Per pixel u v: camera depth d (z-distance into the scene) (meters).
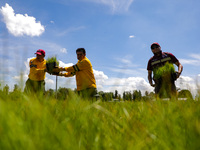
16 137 0.83
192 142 1.06
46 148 0.85
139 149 0.99
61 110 1.59
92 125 1.29
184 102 2.34
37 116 1.13
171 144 1.08
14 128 0.89
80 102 1.86
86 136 1.15
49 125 1.11
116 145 1.04
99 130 1.23
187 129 1.25
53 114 1.39
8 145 0.79
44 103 1.59
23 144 0.80
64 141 0.93
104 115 1.82
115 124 1.41
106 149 0.99
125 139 1.10
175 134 1.19
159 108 1.83
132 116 1.75
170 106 1.87
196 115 1.55
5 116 0.96
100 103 2.45
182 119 1.53
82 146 0.99
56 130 1.06
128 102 2.71
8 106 1.27
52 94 2.14
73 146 0.93
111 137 1.21
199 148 0.99
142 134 1.22
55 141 0.94
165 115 1.54
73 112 1.54
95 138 1.06
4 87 1.85
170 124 1.32
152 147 1.06
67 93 2.04
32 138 0.88
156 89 4.54
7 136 0.82
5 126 0.88
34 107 1.28
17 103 1.77
